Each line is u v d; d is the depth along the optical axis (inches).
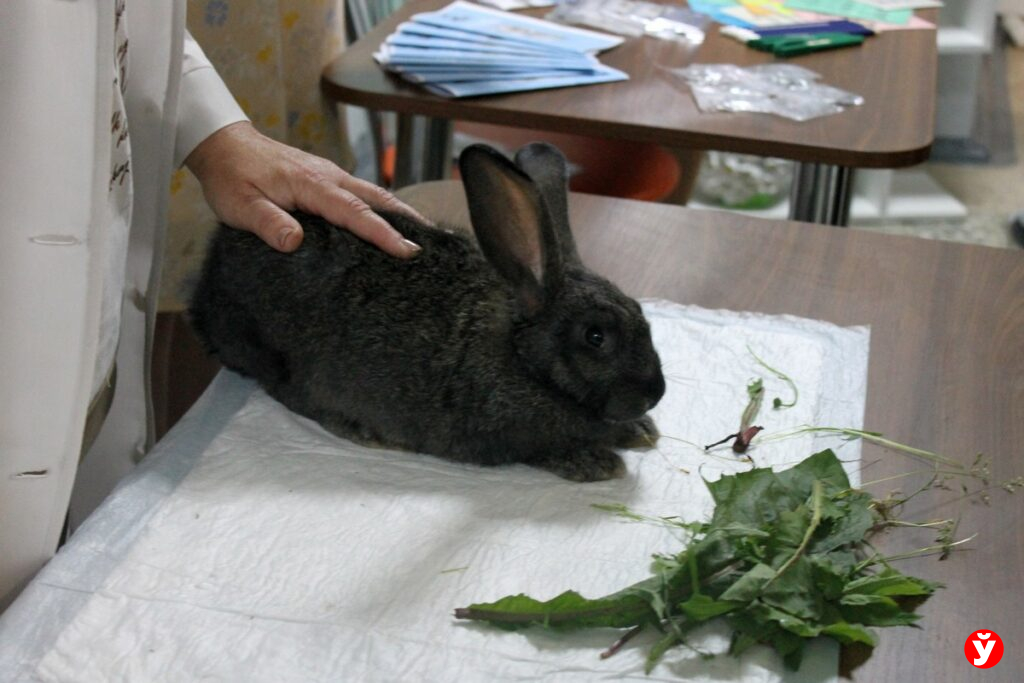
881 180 99.5
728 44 74.5
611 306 48.0
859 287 54.3
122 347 52.3
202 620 40.9
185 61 52.2
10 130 38.6
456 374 48.2
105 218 42.2
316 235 49.8
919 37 75.7
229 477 46.6
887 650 40.4
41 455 43.5
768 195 100.2
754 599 40.2
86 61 38.8
